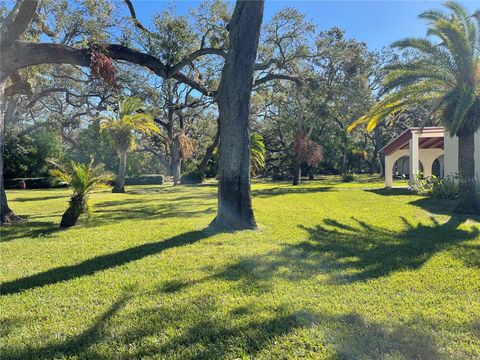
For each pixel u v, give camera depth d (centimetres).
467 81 1127
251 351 301
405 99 1366
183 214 1156
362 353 296
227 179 860
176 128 3928
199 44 1495
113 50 1000
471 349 300
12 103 1662
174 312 379
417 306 386
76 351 308
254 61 867
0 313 386
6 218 1049
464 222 932
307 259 575
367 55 2897
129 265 559
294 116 3147
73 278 502
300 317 361
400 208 1230
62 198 1966
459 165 1128
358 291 432
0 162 1052
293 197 1684
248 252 628
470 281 462
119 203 1565
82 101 2870
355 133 4088
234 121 856
